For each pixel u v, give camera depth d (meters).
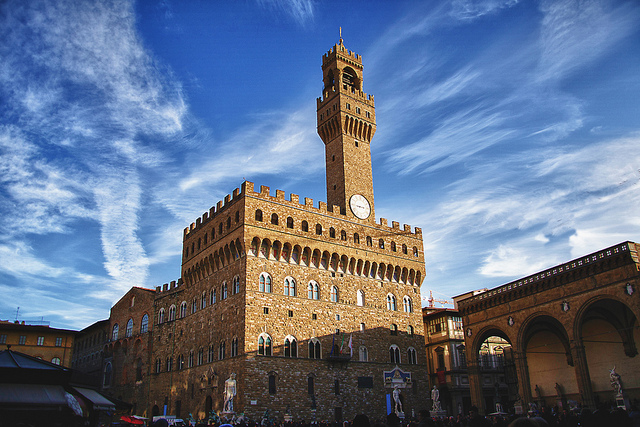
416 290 106.06
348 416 86.25
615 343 79.94
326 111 109.50
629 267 67.19
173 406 94.38
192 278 100.44
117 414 94.00
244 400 76.12
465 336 93.19
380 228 103.94
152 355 103.69
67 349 105.06
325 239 94.50
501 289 86.12
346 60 111.31
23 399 32.34
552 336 91.25
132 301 114.75
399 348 98.56
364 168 105.94
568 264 75.25
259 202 88.06
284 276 87.62
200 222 101.00
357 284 97.00
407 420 86.31
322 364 86.44
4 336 100.06
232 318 84.12
